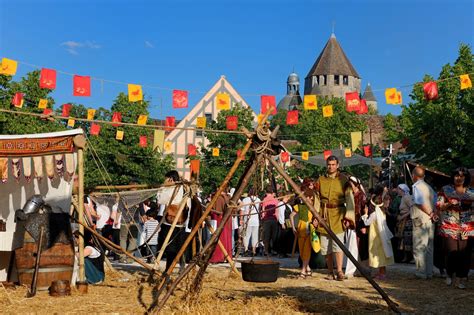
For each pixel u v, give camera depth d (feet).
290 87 495.00
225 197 44.21
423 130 97.50
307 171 166.81
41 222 28.17
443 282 32.32
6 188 31.50
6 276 31.35
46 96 88.28
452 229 30.01
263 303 24.63
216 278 33.47
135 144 114.73
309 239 34.86
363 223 34.30
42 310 23.24
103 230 49.32
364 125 204.23
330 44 454.81
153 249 46.93
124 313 22.71
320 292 28.27
